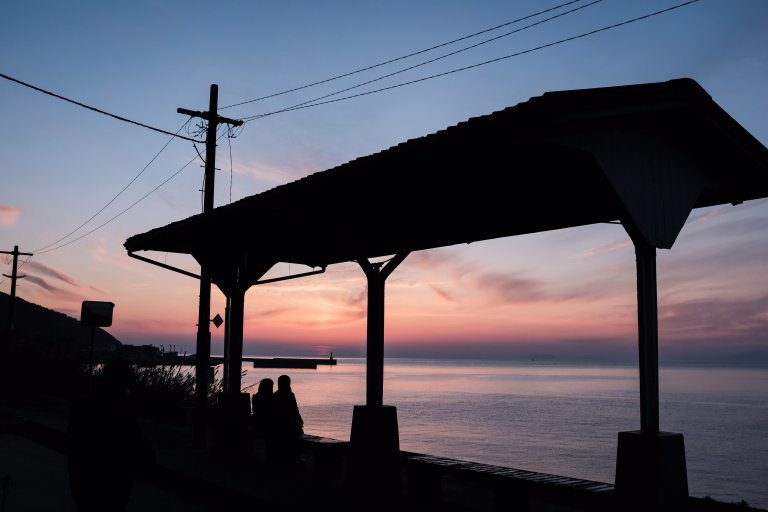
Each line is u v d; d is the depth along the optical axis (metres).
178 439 13.09
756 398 94.19
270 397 10.98
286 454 9.99
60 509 7.77
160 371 19.45
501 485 7.05
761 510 7.88
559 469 29.22
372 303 8.51
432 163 6.12
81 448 5.14
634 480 5.54
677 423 57.56
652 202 6.02
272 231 9.75
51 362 26.92
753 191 7.10
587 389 109.50
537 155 5.75
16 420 16.08
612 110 5.52
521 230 8.30
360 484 8.10
